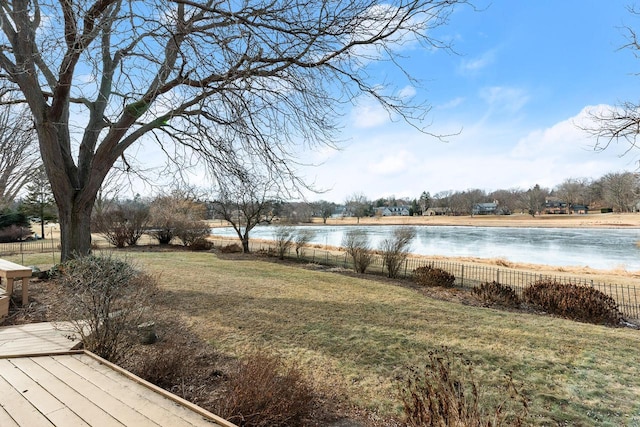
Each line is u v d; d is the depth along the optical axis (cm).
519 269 1519
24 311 537
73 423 228
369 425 300
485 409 317
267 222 1912
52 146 696
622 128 748
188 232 1995
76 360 336
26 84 648
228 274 1022
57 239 2783
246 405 281
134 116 680
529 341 497
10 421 229
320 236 3516
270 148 576
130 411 245
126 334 418
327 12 415
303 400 307
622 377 388
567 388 362
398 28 414
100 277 405
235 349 444
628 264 1836
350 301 727
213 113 574
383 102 472
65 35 370
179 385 345
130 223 1983
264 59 450
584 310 692
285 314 603
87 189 737
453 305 734
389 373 392
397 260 1188
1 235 2564
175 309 609
